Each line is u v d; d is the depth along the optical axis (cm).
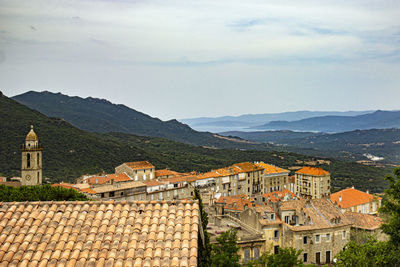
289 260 5616
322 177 19538
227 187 17888
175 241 1875
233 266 5512
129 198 13112
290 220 8150
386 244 5019
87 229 1952
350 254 5072
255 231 7919
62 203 2136
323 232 7769
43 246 1836
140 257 1788
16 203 2114
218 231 7775
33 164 12488
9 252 1789
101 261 1764
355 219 8712
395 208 5106
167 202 2167
